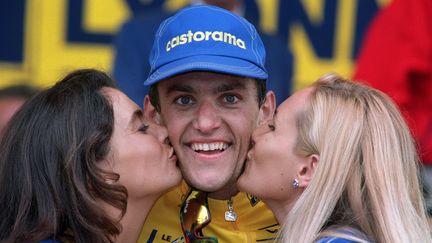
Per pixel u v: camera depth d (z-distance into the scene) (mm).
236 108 4180
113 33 7102
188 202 4320
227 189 4336
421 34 6125
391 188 3797
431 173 6035
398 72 6090
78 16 7129
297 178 3988
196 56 4059
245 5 7008
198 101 4156
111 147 3854
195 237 4293
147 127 4027
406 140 3955
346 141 3846
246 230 4379
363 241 3689
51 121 3826
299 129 3973
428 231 3908
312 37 7109
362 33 7133
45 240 3688
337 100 3949
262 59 4238
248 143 4234
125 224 4004
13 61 7152
